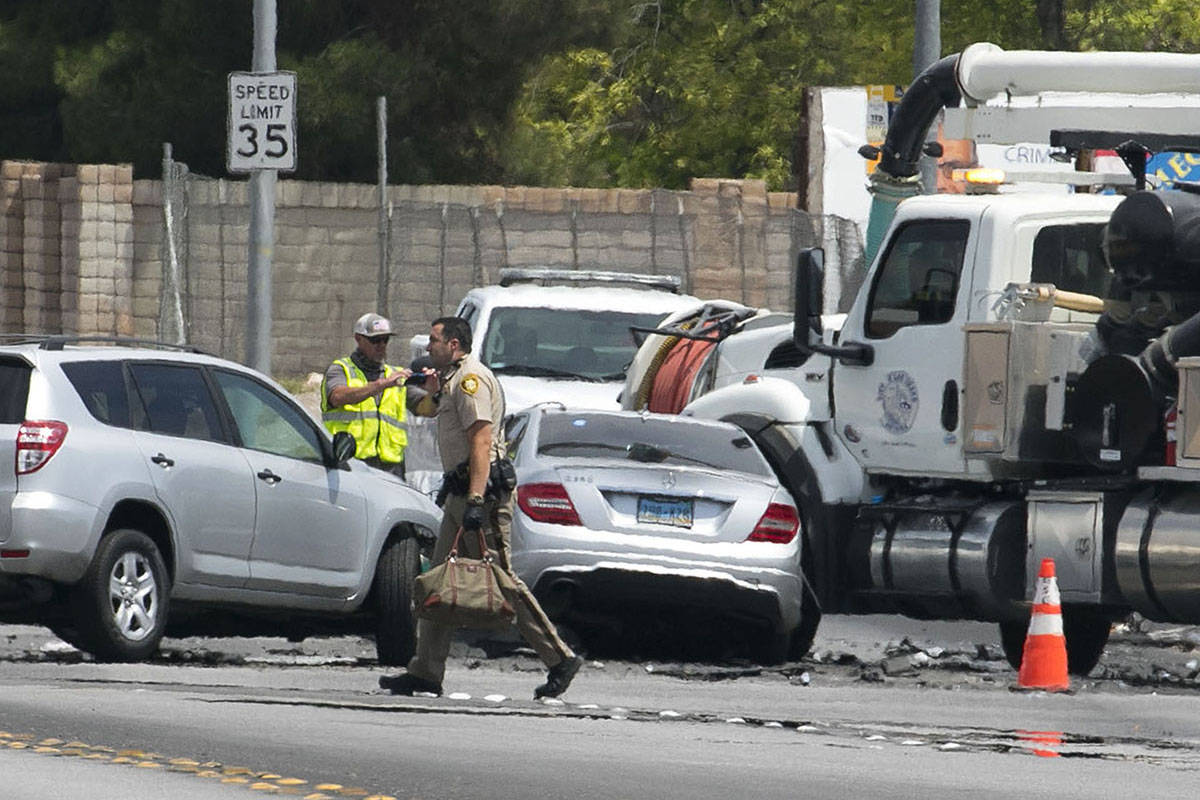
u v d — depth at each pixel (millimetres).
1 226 145250
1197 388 52844
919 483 60500
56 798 30812
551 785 32844
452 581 45500
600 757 36188
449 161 162375
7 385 51000
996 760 37562
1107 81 61719
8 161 148250
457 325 46688
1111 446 54750
